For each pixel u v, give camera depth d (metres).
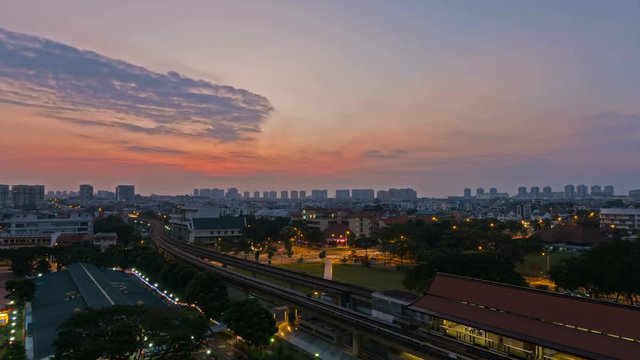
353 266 154.62
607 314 46.12
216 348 74.44
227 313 74.31
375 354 67.81
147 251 150.50
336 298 95.00
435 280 67.75
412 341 57.16
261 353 69.31
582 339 44.97
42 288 112.56
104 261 150.12
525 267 143.12
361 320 68.88
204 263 139.62
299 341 79.31
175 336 54.38
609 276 80.94
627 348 41.59
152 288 117.19
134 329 54.34
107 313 56.06
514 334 49.88
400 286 112.50
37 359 61.62
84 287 103.75
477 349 53.69
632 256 87.50
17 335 79.69
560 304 50.62
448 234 173.75
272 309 91.75
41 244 192.50
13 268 142.00
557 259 159.12
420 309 63.12
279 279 119.00
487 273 88.56
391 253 166.88
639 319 43.59
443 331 61.25
